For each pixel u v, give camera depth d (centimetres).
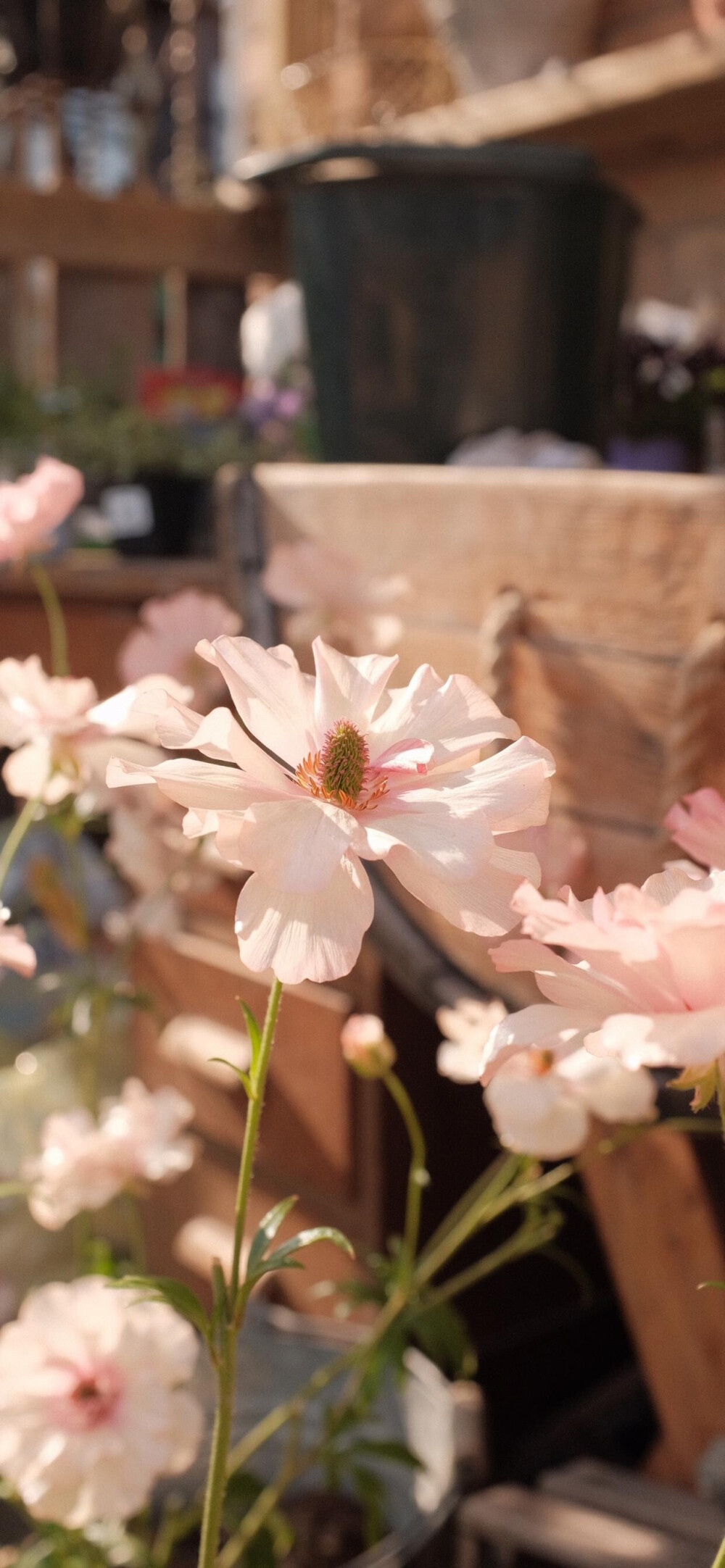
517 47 93
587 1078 46
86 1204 56
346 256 83
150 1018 87
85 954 63
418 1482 67
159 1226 89
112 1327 52
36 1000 86
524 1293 83
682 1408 63
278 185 87
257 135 148
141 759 47
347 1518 70
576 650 56
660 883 30
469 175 79
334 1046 76
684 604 52
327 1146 77
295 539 67
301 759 31
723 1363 61
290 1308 81
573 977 26
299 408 104
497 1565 62
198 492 96
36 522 50
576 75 89
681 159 100
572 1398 85
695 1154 60
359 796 29
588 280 84
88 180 142
